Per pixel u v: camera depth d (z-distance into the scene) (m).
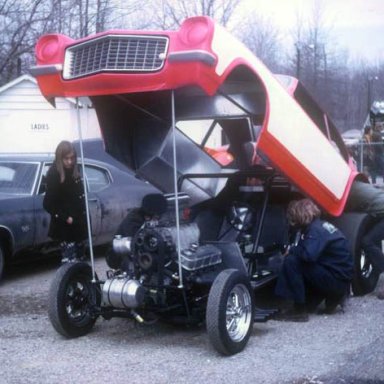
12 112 21.78
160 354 5.83
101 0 21.61
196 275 6.04
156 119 6.85
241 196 7.25
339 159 7.55
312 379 5.17
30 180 8.91
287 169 6.58
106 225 9.54
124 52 5.52
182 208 6.60
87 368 5.52
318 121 7.80
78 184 7.34
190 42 5.34
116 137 6.73
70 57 5.84
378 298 7.72
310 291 6.97
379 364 5.47
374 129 23.39
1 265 8.42
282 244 7.52
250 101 6.55
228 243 6.37
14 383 5.21
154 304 5.88
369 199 7.82
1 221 8.30
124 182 9.99
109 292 5.84
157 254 5.84
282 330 6.48
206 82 5.41
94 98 6.38
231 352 5.71
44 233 8.84
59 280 6.14
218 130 7.98
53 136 21.70
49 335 6.42
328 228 6.77
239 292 5.89
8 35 19.81
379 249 7.82
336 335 6.30
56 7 19.22
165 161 7.00
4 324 6.80
